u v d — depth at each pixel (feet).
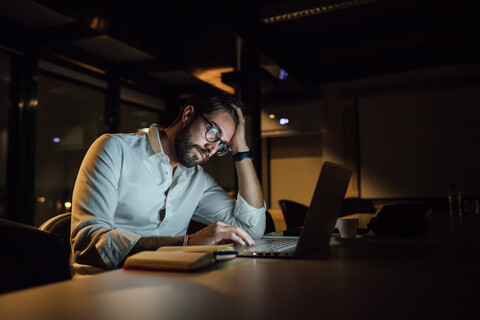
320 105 20.47
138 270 2.45
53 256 2.88
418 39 15.28
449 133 18.07
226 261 2.76
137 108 19.34
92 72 15.74
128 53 15.72
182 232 5.47
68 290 1.88
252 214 5.23
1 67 12.74
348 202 13.28
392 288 1.85
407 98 18.92
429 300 1.61
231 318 1.38
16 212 12.58
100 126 17.03
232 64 14.52
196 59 13.82
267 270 2.39
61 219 4.52
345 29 13.99
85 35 12.47
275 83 18.44
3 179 12.66
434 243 3.70
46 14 12.15
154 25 10.75
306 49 14.74
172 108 20.57
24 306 1.58
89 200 4.18
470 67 17.63
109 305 1.59
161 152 4.95
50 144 16.22
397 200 18.79
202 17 10.66
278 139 22.12
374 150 19.43
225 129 5.12
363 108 19.79
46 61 13.87
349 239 4.15
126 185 4.74
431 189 18.26
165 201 5.11
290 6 11.46
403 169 18.83
